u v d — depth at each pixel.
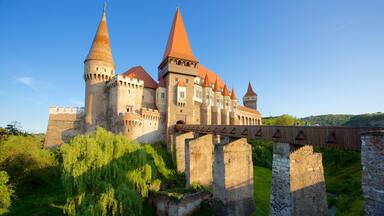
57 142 50.31
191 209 28.62
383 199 10.15
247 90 106.62
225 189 24.84
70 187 23.25
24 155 34.25
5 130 46.84
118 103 49.81
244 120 82.50
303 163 16.98
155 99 57.19
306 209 16.47
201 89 64.56
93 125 51.47
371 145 10.81
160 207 29.56
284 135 18.17
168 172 41.84
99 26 57.34
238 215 25.31
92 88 53.03
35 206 29.23
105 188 23.17
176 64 55.94
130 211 23.47
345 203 30.23
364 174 11.10
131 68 61.47
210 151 36.84
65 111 52.50
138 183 27.09
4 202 28.45
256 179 45.25
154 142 50.78
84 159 24.23
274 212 17.25
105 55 55.25
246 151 27.05
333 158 57.75
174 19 62.53
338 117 152.75
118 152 26.84
